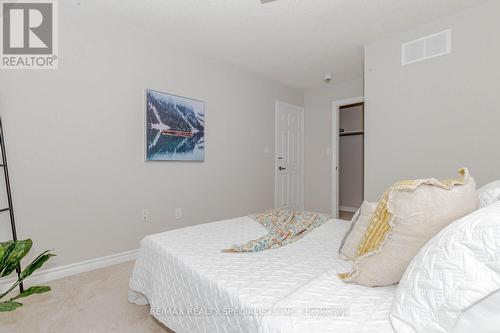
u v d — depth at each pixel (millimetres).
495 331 566
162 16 2352
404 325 689
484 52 2178
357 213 1303
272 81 4059
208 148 3234
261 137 3902
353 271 984
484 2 2164
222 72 3359
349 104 4148
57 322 1526
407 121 2613
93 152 2314
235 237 1629
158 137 2719
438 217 821
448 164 2369
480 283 591
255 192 3828
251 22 2451
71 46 2184
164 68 2793
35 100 2023
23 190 1976
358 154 5211
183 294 1197
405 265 870
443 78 2389
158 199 2768
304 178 4668
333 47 2963
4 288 1878
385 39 2756
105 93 2377
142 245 1606
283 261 1250
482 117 2193
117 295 1835
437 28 2418
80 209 2248
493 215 662
